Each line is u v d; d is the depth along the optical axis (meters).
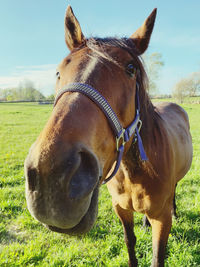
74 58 1.38
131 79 1.44
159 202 1.91
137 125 1.66
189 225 3.03
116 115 1.28
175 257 2.43
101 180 1.24
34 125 14.62
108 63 1.33
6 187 4.41
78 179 0.98
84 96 1.17
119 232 2.94
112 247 2.67
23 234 3.01
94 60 1.31
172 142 2.29
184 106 31.03
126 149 1.56
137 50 1.60
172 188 2.12
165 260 2.46
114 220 3.19
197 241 2.71
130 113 1.45
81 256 2.59
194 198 3.77
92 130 1.11
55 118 1.07
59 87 1.35
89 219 1.08
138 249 2.64
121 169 1.89
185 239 2.68
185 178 4.68
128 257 2.35
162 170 1.91
